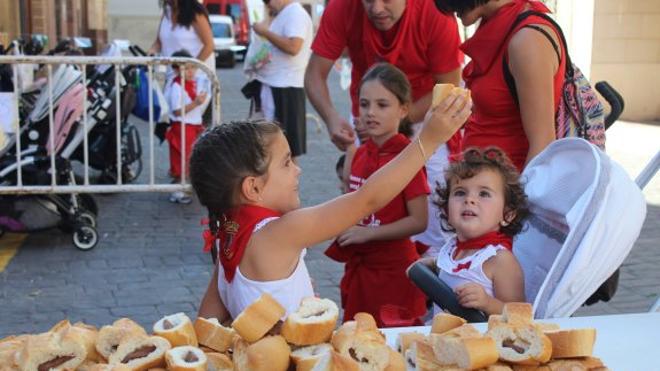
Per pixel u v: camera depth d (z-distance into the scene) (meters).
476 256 2.82
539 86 3.18
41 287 5.47
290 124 7.95
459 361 1.74
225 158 2.33
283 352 1.68
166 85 7.79
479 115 3.49
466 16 3.41
